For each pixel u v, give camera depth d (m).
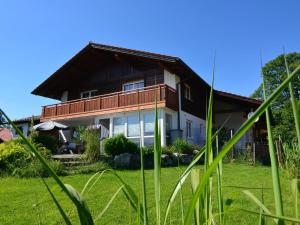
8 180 6.68
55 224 3.05
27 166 7.43
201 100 17.67
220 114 17.38
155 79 14.76
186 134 14.69
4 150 8.38
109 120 14.84
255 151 11.75
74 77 17.61
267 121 0.64
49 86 17.53
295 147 6.10
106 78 16.75
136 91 13.69
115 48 14.64
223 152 0.48
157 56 13.30
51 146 12.22
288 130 9.66
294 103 0.56
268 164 11.07
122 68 16.20
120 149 9.70
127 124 13.88
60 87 18.12
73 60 15.94
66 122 17.19
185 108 14.95
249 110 16.09
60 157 9.97
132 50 14.09
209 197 0.75
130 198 0.81
